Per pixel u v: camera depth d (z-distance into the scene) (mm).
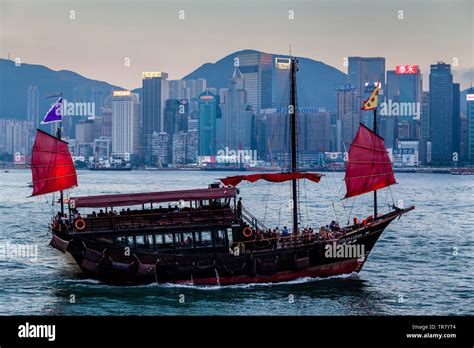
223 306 59281
